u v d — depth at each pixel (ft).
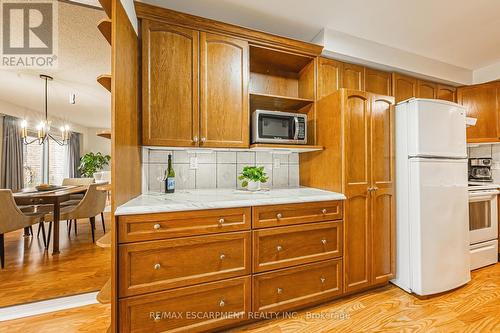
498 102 8.84
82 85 11.36
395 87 8.09
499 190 8.26
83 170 21.56
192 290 4.36
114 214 3.84
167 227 4.22
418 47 7.84
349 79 7.39
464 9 6.01
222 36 5.77
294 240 5.27
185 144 5.40
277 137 6.29
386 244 6.32
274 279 5.06
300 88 7.62
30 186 16.30
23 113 15.61
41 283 6.50
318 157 6.82
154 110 5.16
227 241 4.67
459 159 6.48
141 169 5.71
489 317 5.20
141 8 4.99
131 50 4.57
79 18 6.26
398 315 5.28
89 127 24.17
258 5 5.88
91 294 5.91
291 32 7.06
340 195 5.73
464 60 8.73
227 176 7.09
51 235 11.09
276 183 7.67
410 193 6.11
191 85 5.46
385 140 6.44
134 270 4.00
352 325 4.96
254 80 7.14
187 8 5.96
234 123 5.84
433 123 6.12
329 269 5.62
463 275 6.39
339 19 6.44
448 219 6.20
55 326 4.83
